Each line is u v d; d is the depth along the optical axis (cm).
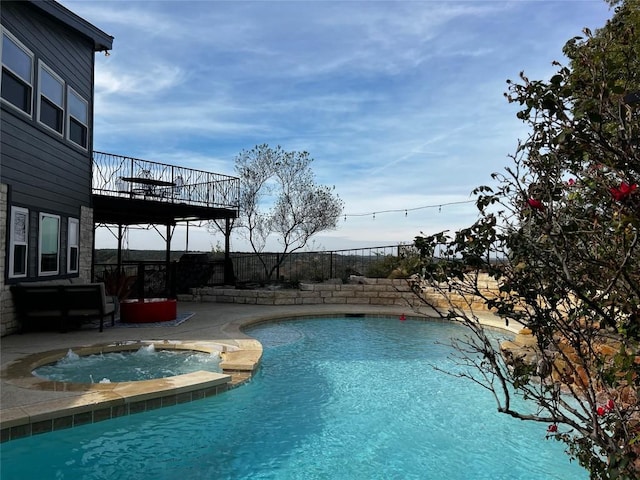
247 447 453
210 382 550
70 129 1023
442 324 1172
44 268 903
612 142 197
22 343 750
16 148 790
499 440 478
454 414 548
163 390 507
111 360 699
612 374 204
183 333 865
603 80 191
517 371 248
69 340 782
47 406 447
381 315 1270
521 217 224
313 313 1242
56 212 945
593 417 214
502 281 238
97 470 402
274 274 1823
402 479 398
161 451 441
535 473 411
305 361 788
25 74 825
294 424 512
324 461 429
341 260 1658
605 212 219
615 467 190
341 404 577
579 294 200
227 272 1608
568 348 347
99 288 850
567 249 205
